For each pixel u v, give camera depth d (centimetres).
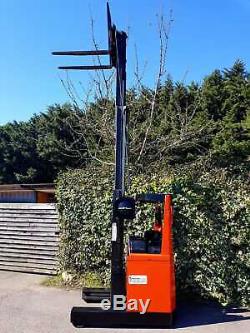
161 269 569
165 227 575
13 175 3575
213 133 2133
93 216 762
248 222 646
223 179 675
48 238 852
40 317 601
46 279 812
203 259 669
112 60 618
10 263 884
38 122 3559
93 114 1070
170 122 1413
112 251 578
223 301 660
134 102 1046
